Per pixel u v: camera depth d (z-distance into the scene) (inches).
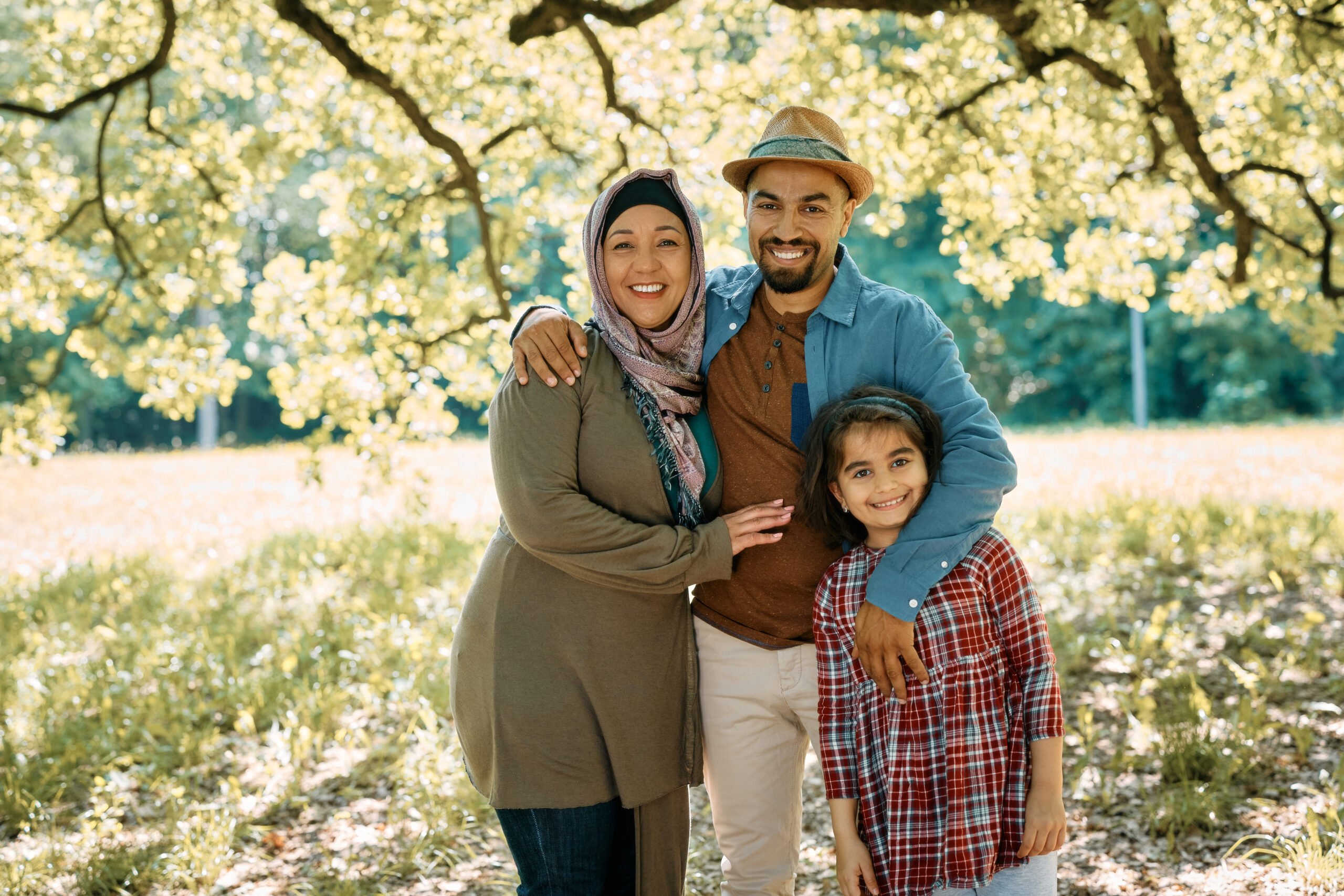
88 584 307.3
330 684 210.1
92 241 298.8
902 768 94.1
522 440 98.3
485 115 311.9
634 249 101.9
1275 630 207.5
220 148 304.0
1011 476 97.6
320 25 246.1
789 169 101.8
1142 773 159.9
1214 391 1235.2
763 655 107.3
